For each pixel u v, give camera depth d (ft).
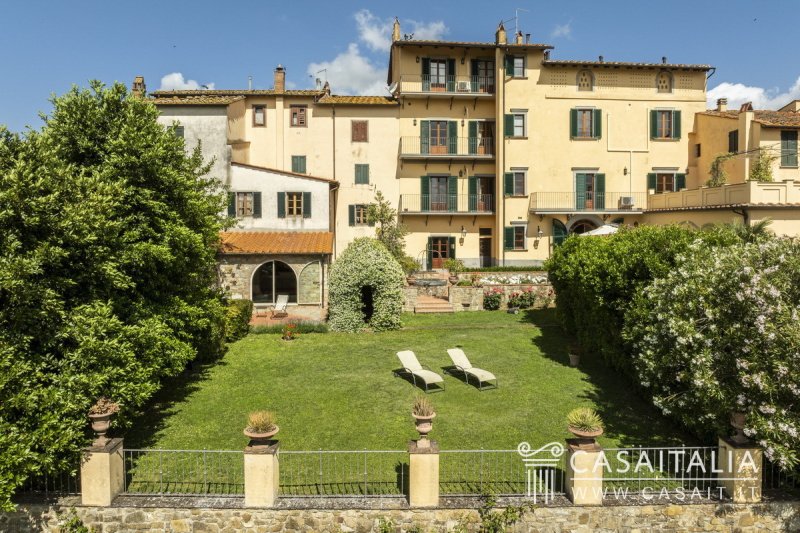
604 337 51.55
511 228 111.24
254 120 109.29
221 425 42.24
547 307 86.02
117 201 37.47
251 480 30.78
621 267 47.14
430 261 115.03
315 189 89.61
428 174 113.39
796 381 29.71
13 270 28.14
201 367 56.13
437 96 110.52
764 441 29.91
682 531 31.01
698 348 33.94
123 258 37.70
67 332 32.19
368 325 72.84
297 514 30.76
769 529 31.01
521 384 50.75
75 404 31.01
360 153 111.34
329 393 48.65
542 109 110.42
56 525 30.91
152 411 45.01
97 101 43.60
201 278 55.47
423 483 30.71
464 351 61.72
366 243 74.64
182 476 34.40
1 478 26.99
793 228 73.97
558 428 41.04
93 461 30.91
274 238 84.89
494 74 113.50
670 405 35.83
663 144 111.96
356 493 32.42
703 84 112.27
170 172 44.01
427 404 31.58
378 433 40.34
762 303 31.65
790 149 93.40
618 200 111.55
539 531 30.71
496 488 32.65
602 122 111.04
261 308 79.00
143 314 40.24
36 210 30.07
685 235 46.93
